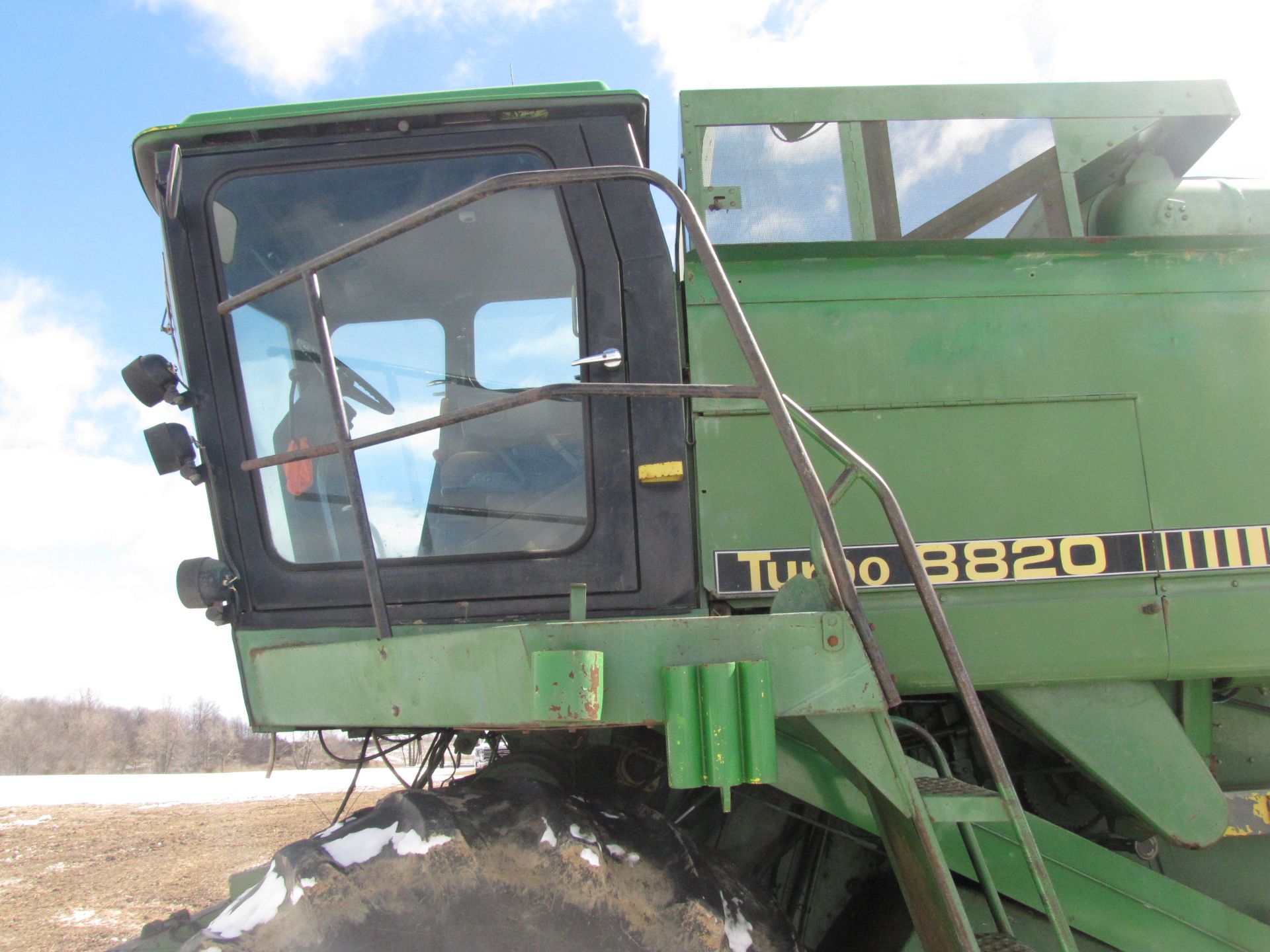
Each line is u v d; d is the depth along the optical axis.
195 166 2.24
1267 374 2.34
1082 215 2.70
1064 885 2.07
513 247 2.22
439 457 2.21
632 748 2.19
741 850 2.21
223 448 2.21
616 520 2.09
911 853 1.73
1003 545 2.22
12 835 7.35
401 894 1.54
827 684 1.57
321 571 2.15
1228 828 2.16
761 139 2.49
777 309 2.31
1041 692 2.19
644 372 2.13
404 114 2.19
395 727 1.79
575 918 1.57
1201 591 2.22
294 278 1.88
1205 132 2.67
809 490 1.60
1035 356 2.31
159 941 2.13
